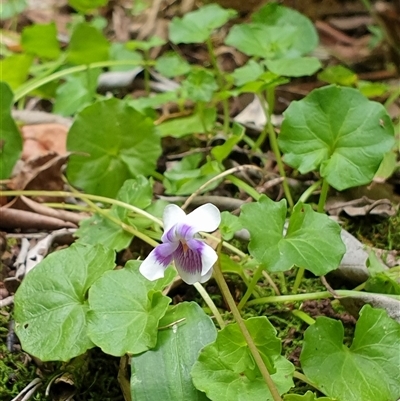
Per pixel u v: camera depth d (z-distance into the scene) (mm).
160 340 111
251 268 142
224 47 251
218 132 197
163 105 217
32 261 152
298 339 132
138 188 150
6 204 172
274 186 176
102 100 165
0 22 294
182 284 143
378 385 110
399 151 180
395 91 205
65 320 118
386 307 126
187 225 101
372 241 159
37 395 123
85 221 153
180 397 106
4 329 137
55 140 198
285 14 198
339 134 140
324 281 133
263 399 104
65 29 287
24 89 219
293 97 212
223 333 107
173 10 282
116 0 298
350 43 254
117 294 116
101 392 124
